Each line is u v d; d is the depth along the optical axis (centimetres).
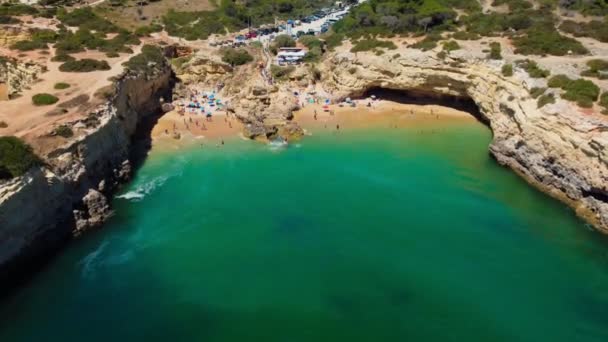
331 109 8006
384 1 10738
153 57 8294
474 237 4862
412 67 7712
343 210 5322
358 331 3775
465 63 7275
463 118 7575
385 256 4597
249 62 9300
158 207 5384
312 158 6488
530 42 7462
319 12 13738
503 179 5919
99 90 6253
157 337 3734
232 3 12412
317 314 3934
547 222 5075
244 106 7738
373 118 7662
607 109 5197
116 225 5053
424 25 9050
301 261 4531
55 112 5484
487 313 3944
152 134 7131
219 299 4103
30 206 4325
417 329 3791
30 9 10400
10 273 4144
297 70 8806
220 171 6169
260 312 3962
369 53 8250
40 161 4522
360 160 6412
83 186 5066
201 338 3722
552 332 3775
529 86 6059
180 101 8350
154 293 4169
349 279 4309
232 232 4956
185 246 4744
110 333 3772
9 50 8225
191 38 10425
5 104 5716
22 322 3862
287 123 7294
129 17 11325
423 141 6906
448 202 5453
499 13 9269
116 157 5791
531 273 4388
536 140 5625
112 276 4347
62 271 4388
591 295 4144
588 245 4728
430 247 4725
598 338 3728
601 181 4784
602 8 8931
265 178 5997
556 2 9481
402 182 5878
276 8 13300
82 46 8506
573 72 6231
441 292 4159
